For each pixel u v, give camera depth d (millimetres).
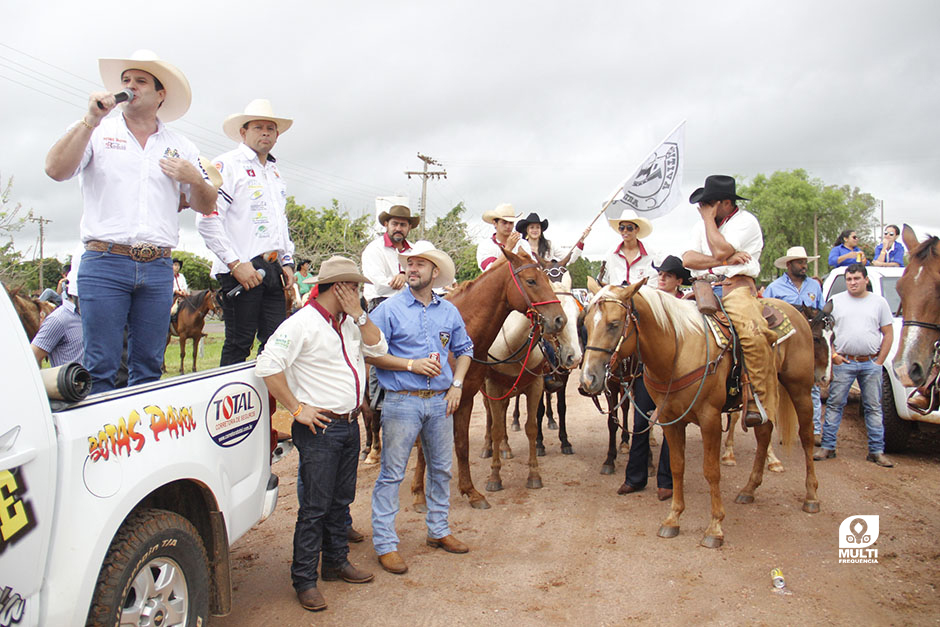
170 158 3926
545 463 7727
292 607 4129
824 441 7824
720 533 5148
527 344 6309
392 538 4707
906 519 5695
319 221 32781
